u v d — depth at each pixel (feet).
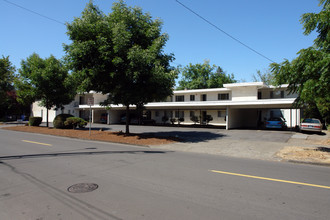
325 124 73.72
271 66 32.17
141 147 38.81
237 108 84.99
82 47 39.65
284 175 20.68
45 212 12.44
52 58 72.23
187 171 21.57
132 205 13.39
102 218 11.71
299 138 49.73
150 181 18.17
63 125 70.69
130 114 118.11
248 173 21.20
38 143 41.06
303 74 28.14
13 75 100.78
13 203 13.69
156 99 47.19
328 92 28.07
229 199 14.46
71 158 27.30
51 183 17.54
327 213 12.45
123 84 43.80
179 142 43.91
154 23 46.39
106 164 24.20
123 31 39.75
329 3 31.14
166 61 45.70
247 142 44.14
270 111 96.43
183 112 107.86
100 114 125.90
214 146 39.73
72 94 75.05
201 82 149.28
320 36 31.50
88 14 43.16
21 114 141.59
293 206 13.42
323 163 25.68
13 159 26.55
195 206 13.29
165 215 12.05
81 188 16.38
